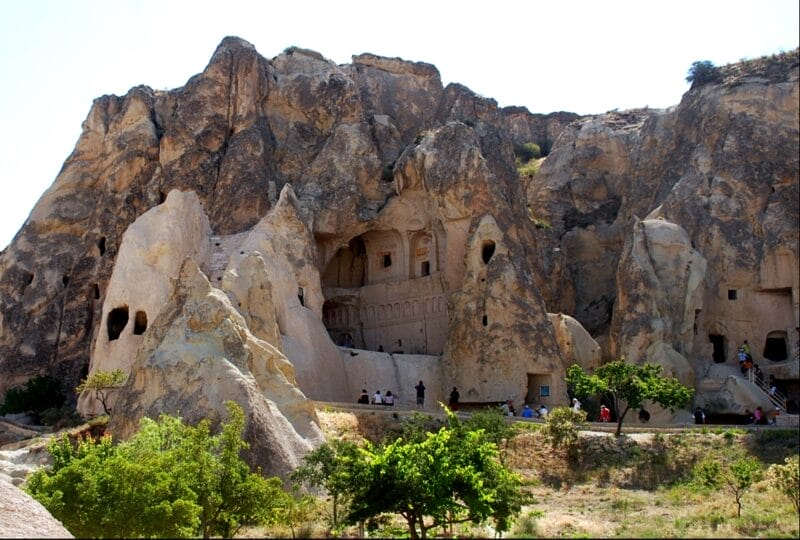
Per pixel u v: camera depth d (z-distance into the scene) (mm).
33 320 52719
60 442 31500
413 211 53062
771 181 51781
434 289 51188
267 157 52750
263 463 29438
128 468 22016
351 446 24469
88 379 40250
